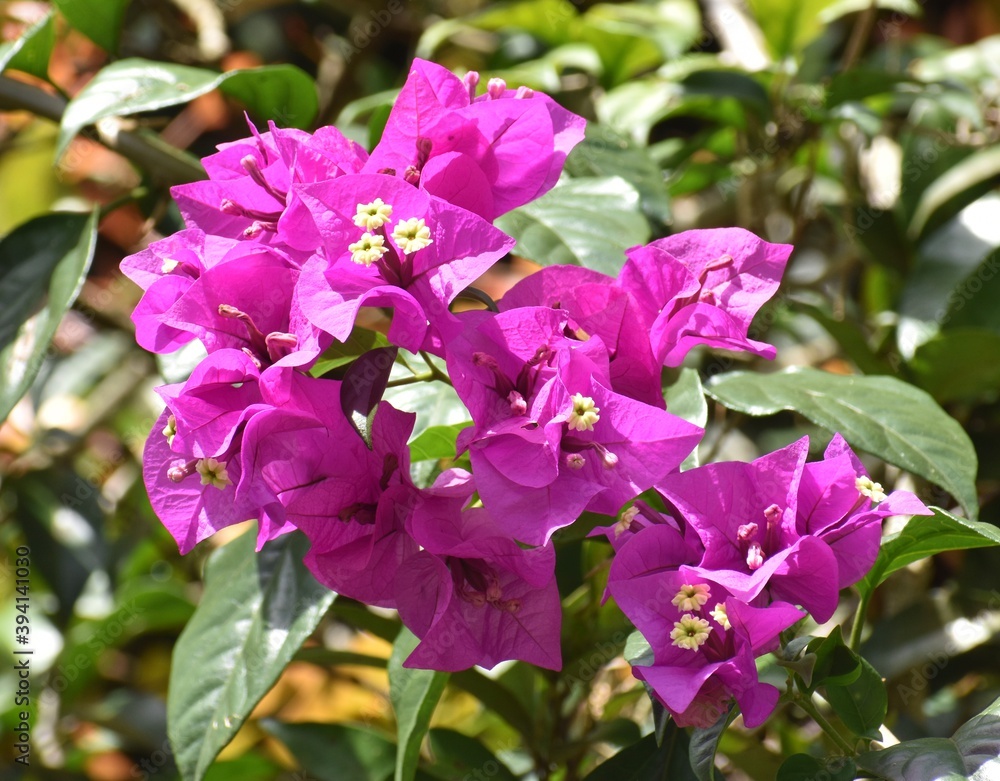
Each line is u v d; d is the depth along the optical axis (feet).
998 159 2.73
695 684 1.79
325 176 1.91
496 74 2.64
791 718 2.54
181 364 2.16
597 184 2.20
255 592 2.13
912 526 1.97
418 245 1.82
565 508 1.80
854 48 2.73
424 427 2.11
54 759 3.07
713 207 3.09
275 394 1.82
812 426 2.71
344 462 1.85
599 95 2.83
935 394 2.45
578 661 2.23
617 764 2.03
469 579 1.86
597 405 1.83
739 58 2.97
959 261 2.56
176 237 1.94
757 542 1.85
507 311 1.86
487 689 2.30
